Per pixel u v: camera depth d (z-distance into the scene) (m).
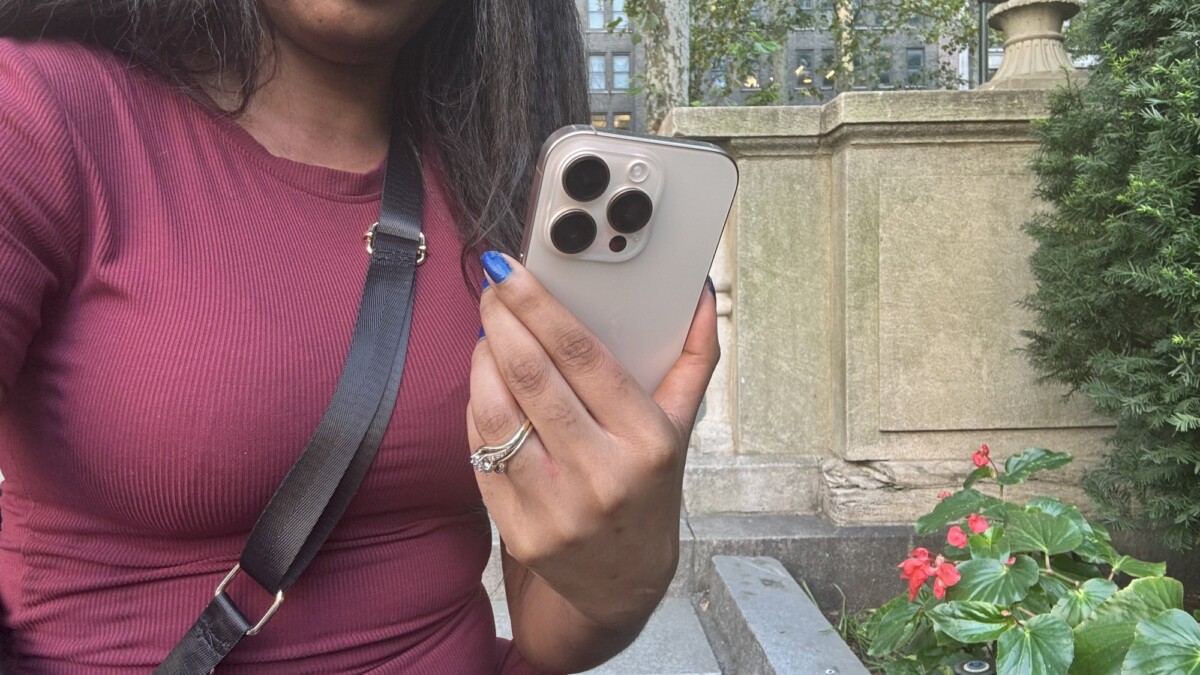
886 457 2.86
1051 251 2.42
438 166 0.88
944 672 1.93
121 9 0.70
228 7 0.74
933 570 1.84
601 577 0.59
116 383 0.62
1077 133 2.32
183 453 0.63
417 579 0.78
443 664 0.80
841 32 12.24
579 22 1.06
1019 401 2.82
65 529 0.67
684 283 0.66
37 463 0.65
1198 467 1.91
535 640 0.84
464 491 0.80
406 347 0.73
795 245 3.00
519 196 0.92
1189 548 2.15
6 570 0.71
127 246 0.64
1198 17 1.87
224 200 0.70
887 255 2.81
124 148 0.67
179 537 0.67
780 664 2.02
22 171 0.58
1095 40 2.30
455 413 0.75
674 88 6.21
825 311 3.02
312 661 0.72
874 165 2.80
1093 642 1.58
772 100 8.08
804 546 2.77
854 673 1.97
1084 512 2.75
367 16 0.73
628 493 0.55
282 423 0.66
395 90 0.90
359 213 0.78
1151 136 1.90
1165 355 2.00
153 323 0.63
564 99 1.02
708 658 2.35
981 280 2.81
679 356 0.68
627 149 0.63
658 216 0.65
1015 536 1.94
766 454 3.06
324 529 0.69
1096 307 2.21
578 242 0.62
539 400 0.54
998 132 2.76
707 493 3.00
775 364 3.03
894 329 2.83
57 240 0.60
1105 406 2.18
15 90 0.61
